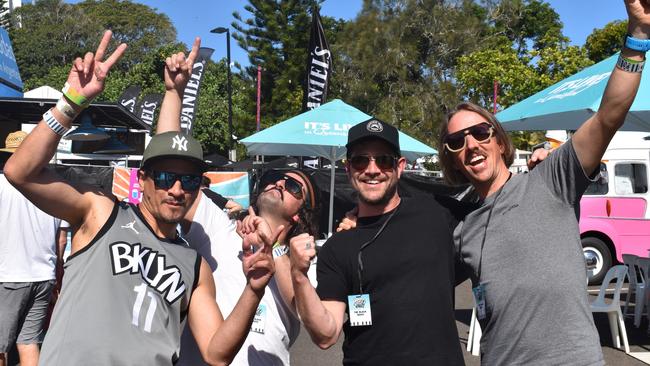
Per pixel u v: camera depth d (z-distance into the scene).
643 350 7.04
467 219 2.70
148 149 2.48
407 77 34.59
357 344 2.62
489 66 27.03
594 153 2.43
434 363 2.51
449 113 2.93
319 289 2.65
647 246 12.10
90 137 9.99
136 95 14.27
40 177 2.33
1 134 11.16
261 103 38.66
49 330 2.32
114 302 2.29
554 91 6.52
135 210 2.49
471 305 9.52
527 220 2.53
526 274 2.46
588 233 12.25
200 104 37.12
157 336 2.31
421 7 33.88
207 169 2.57
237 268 3.00
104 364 2.23
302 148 11.45
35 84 53.97
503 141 2.84
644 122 5.91
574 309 2.41
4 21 56.50
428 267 2.60
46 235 5.31
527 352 2.42
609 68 5.71
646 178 12.12
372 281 2.59
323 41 15.50
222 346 2.30
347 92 34.44
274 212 2.88
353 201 14.09
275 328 2.85
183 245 2.58
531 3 43.53
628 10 2.29
